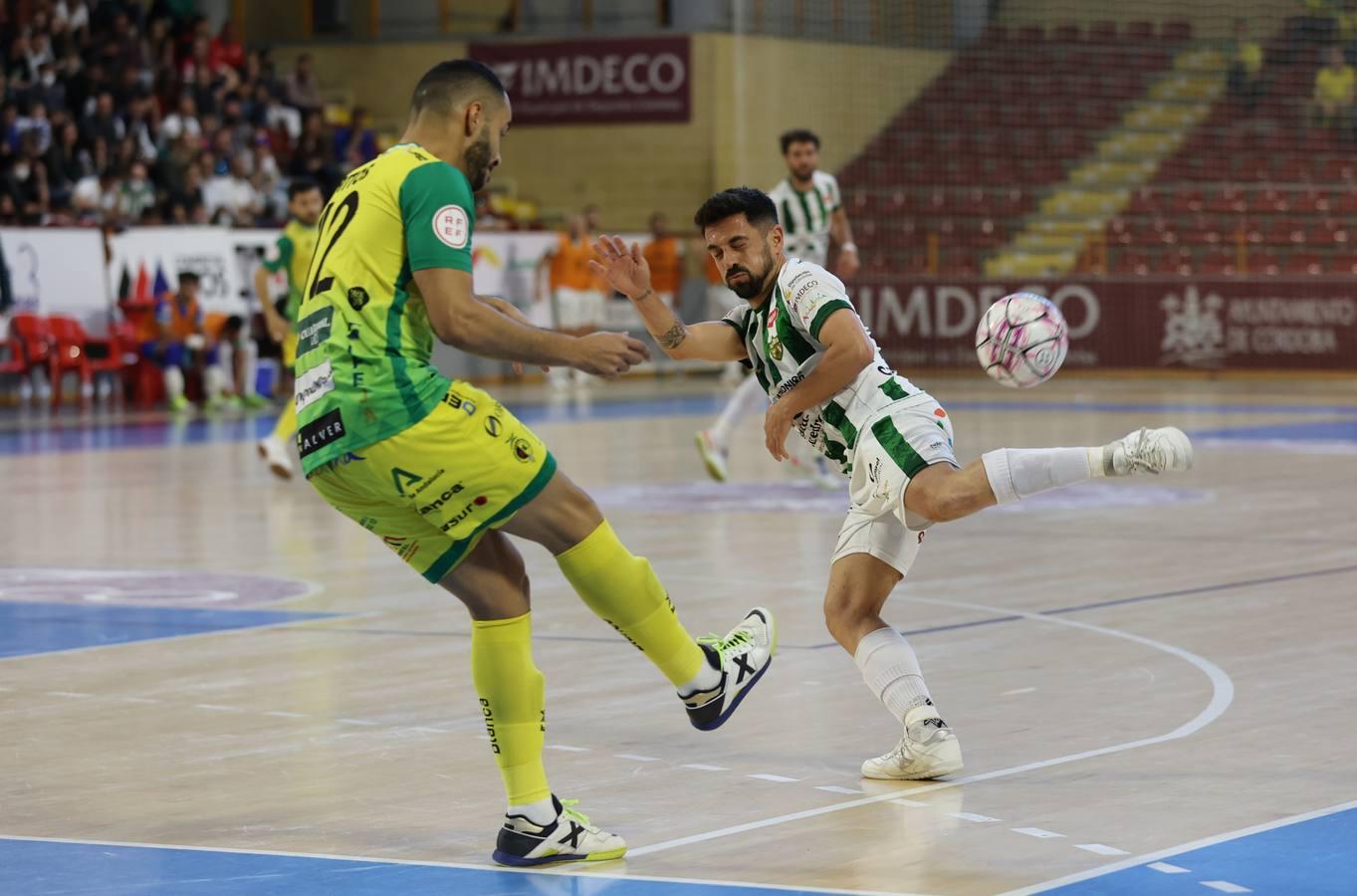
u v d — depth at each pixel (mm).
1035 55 42062
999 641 10000
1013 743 7633
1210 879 5648
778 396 7277
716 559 13438
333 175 35688
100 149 31578
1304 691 8602
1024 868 5801
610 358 6074
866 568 7199
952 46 41844
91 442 23922
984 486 6551
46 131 31203
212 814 6668
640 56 39281
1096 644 9883
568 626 10727
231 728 8148
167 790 7027
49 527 15758
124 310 29234
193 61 35844
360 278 5949
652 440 24266
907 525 6902
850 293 37969
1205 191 40312
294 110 37469
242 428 26297
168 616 11211
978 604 11281
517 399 32781
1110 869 5773
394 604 11648
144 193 31109
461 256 5902
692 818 6527
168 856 6113
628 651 9922
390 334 5934
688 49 38969
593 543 6246
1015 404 29797
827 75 40406
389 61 40812
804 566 13016
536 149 40125
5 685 9148
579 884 5730
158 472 20344
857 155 40844
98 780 7211
